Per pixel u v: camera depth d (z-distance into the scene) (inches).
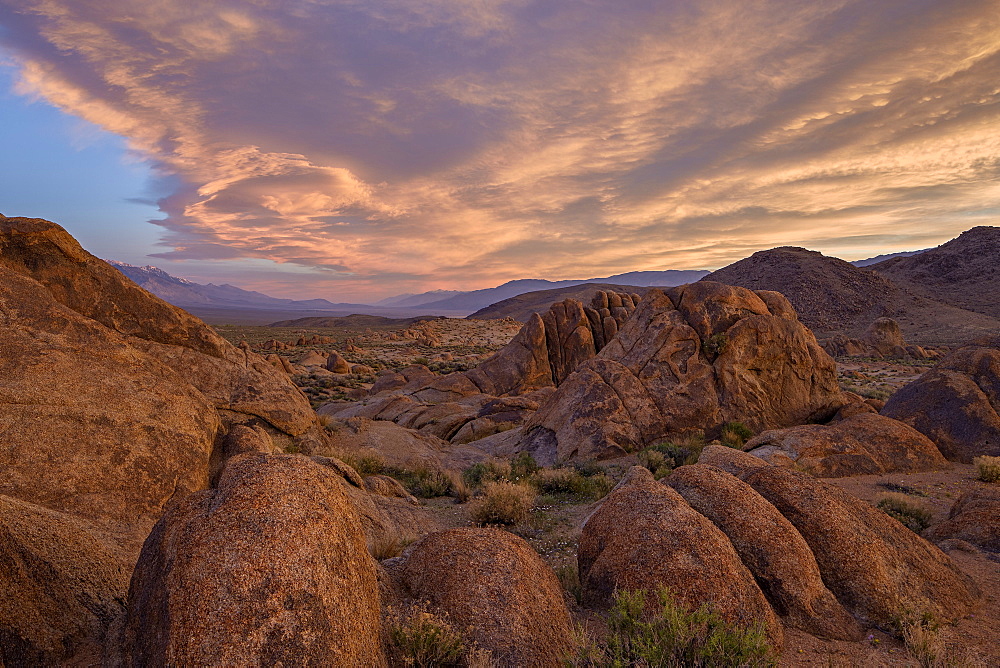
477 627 194.2
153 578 156.3
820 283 6525.6
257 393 588.4
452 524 474.3
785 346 851.4
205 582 139.5
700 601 214.8
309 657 136.0
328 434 811.4
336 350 3762.3
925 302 5994.1
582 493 569.9
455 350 4013.3
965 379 678.5
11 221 451.8
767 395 822.5
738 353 834.8
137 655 145.1
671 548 234.4
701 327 872.9
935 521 410.6
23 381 331.6
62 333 383.9
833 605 239.1
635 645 183.3
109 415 347.9
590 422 778.2
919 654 208.8
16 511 195.5
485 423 1051.3
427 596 214.1
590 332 1626.5
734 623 209.3
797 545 249.0
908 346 3550.7
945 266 7022.6
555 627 205.8
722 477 283.7
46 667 167.5
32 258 456.4
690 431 776.3
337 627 144.9
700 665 178.9
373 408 1314.0
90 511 295.9
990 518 354.0
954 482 522.9
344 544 164.2
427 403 1349.7
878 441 601.3
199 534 151.2
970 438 621.9
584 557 276.4
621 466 674.2
